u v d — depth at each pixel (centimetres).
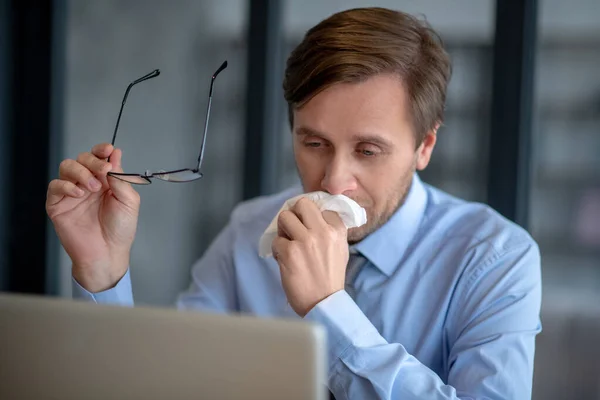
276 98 272
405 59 119
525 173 236
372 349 108
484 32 242
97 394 73
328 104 117
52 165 305
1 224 305
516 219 234
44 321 74
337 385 110
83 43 302
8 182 306
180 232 292
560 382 242
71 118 306
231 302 155
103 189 133
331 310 108
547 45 235
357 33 117
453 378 121
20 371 75
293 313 146
